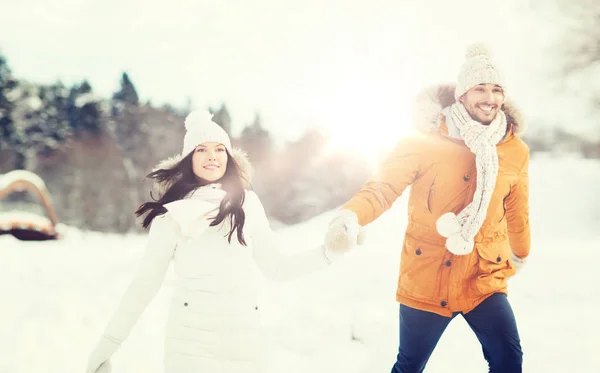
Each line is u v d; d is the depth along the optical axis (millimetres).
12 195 36938
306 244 8969
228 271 2057
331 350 3980
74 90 45250
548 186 12562
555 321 4379
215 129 2295
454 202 2486
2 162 42125
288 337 4250
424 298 2492
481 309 2457
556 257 6406
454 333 4199
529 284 5453
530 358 3637
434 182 2506
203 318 2000
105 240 15039
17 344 4012
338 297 5277
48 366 3682
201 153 2271
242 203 2154
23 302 5035
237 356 1983
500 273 2498
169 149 45594
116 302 5191
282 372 3592
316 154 45500
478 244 2469
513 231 2738
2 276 6090
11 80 43844
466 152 2518
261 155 48438
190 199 2156
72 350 3996
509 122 2646
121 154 43219
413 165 2518
